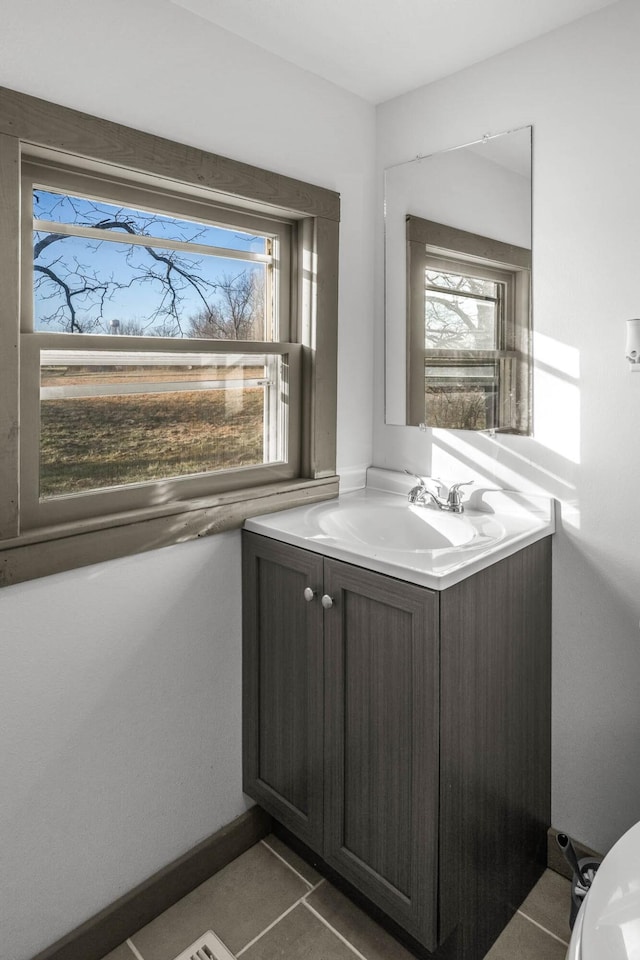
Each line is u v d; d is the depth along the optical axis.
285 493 1.96
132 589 1.63
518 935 1.65
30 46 1.35
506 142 1.84
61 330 1.53
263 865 1.89
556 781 1.88
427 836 1.43
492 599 1.56
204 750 1.84
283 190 1.87
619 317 1.66
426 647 1.39
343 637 1.60
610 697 1.75
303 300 2.03
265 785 1.88
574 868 1.57
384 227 2.20
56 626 1.49
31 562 1.42
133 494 1.68
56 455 1.55
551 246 1.77
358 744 1.59
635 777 1.72
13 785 1.44
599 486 1.73
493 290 1.90
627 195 1.62
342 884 1.79
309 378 2.05
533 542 1.71
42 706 1.48
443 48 1.82
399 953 1.60
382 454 2.26
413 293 2.12
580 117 1.68
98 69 1.47
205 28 1.67
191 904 1.75
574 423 1.76
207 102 1.69
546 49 1.74
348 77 1.99
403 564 1.44
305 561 1.67
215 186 1.70
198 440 1.84
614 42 1.61
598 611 1.75
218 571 1.83
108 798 1.62
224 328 1.88
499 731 1.62
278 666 1.80
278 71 1.86
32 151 1.41
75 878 1.57
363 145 2.15
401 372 2.18
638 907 1.00
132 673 1.65
